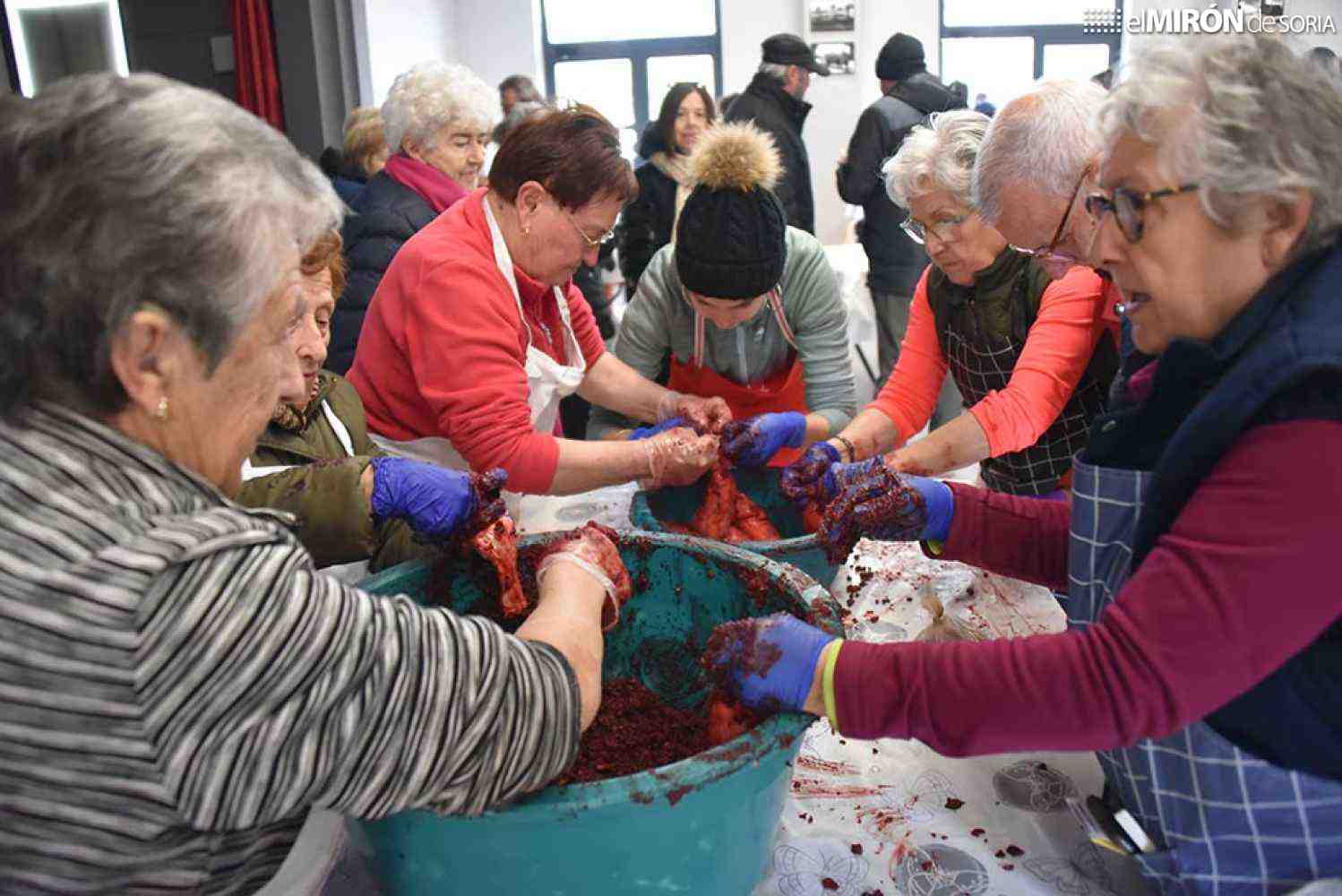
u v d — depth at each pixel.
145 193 0.61
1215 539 0.76
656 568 1.22
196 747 0.64
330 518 1.14
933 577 1.57
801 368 2.13
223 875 0.73
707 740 1.09
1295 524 0.73
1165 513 0.84
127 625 0.62
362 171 3.59
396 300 1.59
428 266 1.52
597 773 1.08
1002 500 1.22
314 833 0.99
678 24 8.09
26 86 4.88
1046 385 1.57
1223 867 0.89
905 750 1.19
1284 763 0.84
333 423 1.55
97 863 0.65
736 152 1.71
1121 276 0.84
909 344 1.92
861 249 4.55
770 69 4.25
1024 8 7.77
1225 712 0.85
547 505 1.93
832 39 7.72
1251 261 0.77
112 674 0.62
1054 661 0.81
